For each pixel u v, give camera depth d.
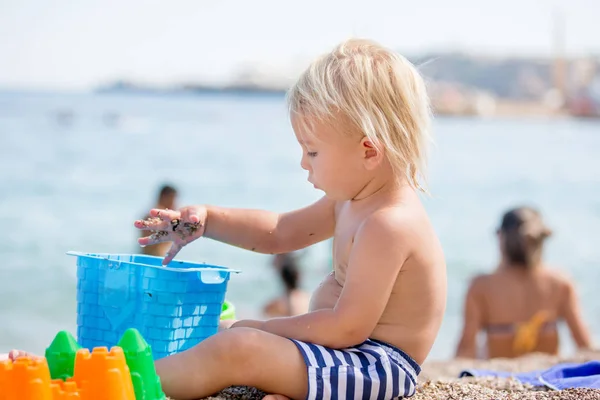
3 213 19.12
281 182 26.83
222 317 3.77
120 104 100.38
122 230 17.88
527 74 118.38
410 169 3.25
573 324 7.39
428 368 6.23
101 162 30.55
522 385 3.82
